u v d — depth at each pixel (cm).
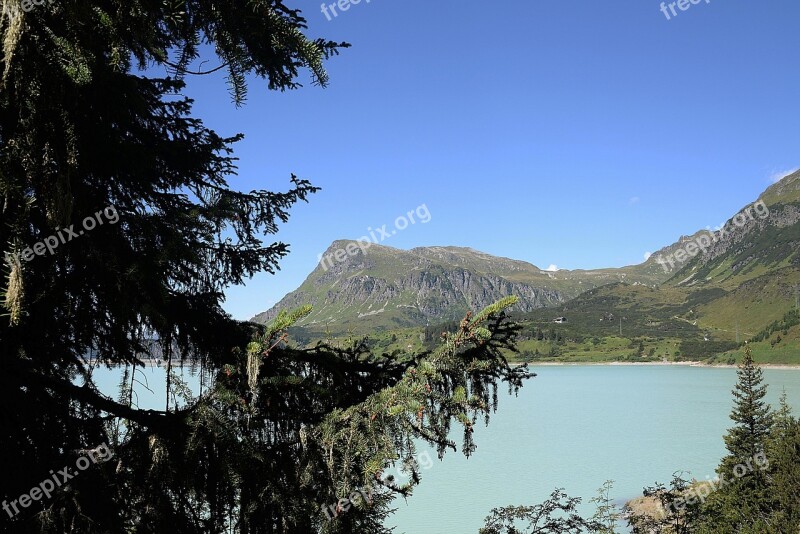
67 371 385
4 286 279
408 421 305
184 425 322
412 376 323
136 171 371
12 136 274
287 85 434
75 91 279
